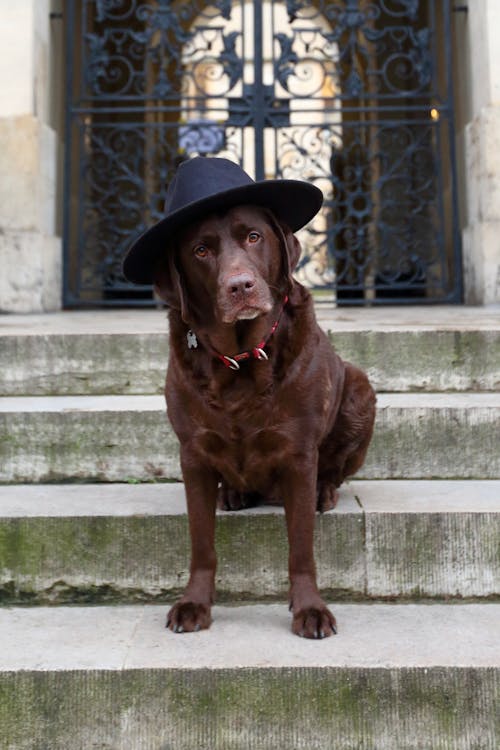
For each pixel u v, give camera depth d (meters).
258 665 2.11
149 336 3.93
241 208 2.33
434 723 2.10
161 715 2.11
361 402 2.94
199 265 2.32
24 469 3.37
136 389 3.94
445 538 2.69
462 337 3.90
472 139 7.29
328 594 2.70
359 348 3.92
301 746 2.10
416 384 3.92
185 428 2.46
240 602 2.70
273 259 2.37
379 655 2.17
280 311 2.40
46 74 7.59
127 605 2.70
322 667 2.11
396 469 3.37
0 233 7.05
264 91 7.83
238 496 2.83
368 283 10.09
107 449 3.37
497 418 3.36
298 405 2.40
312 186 2.36
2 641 2.32
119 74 7.99
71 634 2.38
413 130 9.88
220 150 7.96
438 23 9.41
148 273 2.50
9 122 7.09
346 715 2.10
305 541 2.42
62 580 2.73
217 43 14.28
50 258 7.43
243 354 2.33
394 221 9.62
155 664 2.13
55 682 2.12
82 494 3.11
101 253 10.02
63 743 2.12
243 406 2.38
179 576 2.72
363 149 8.29
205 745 2.11
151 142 9.12
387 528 2.70
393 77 11.27
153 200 8.21
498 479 3.35
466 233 7.54
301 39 7.90
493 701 2.09
